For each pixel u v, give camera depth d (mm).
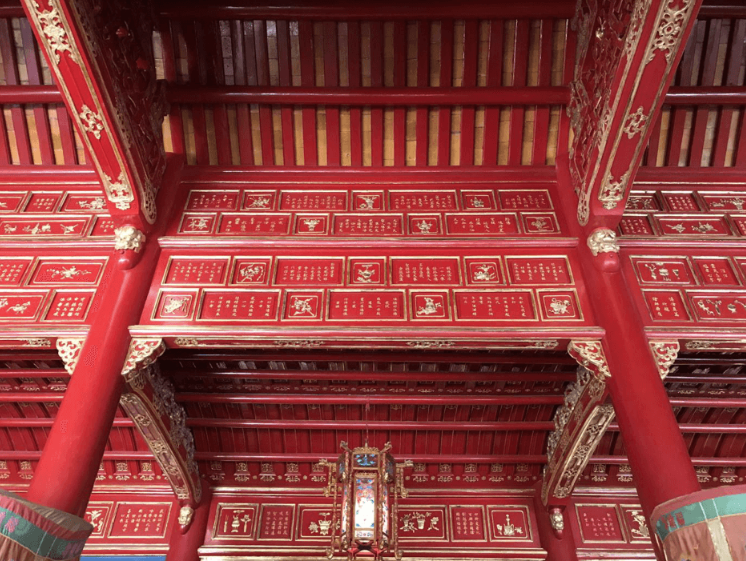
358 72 9656
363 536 8648
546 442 12945
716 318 8461
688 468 6809
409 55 9625
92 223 9594
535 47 9594
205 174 10055
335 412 12773
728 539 5609
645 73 7434
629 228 9398
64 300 8766
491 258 9164
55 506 6754
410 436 13094
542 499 12984
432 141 10164
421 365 11812
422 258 9195
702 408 12391
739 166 10000
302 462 13289
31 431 13070
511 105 9867
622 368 7824
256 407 12633
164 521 13250
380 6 9078
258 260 9164
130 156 8516
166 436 11102
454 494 13328
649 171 9984
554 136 10125
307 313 8602
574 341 8328
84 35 7418
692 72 9570
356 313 8609
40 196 9930
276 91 9547
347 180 10094
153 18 9125
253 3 9055
